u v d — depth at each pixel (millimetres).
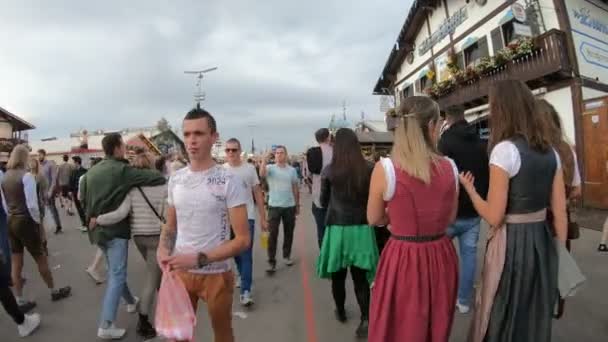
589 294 4207
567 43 9773
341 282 3848
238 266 4645
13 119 28969
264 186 6086
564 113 10031
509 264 2129
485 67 11641
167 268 2248
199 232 2348
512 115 2148
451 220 2311
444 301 2193
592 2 11039
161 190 3840
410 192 2127
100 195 3656
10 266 4266
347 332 3717
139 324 3740
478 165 3592
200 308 4477
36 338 3736
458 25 14219
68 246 7809
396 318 2191
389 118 22094
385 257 2277
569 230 2541
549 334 2090
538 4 10492
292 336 3662
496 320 2154
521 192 2102
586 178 9273
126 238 3781
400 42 18734
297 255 6805
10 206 4402
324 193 3648
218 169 2410
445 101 14695
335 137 3584
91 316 4250
